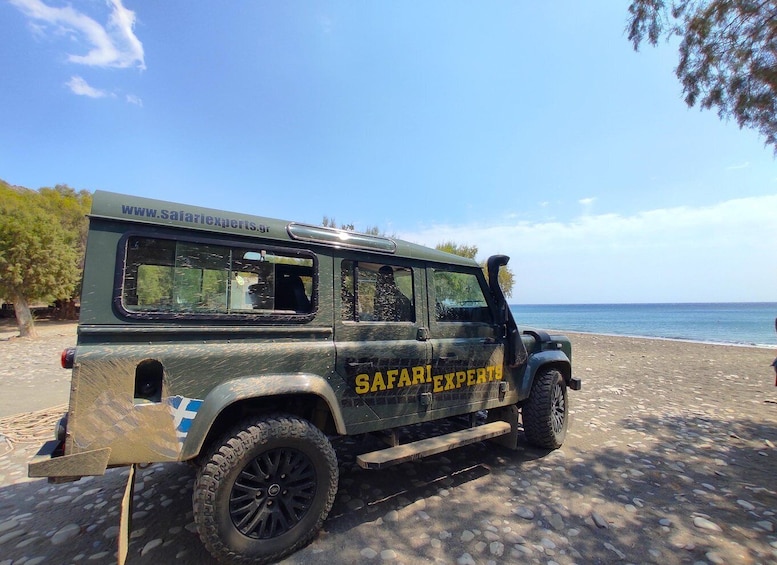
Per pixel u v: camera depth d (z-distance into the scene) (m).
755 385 8.37
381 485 3.52
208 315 2.47
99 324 2.15
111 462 2.08
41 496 3.31
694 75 4.68
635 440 4.78
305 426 2.58
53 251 17.48
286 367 2.65
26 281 16.94
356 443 4.55
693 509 3.11
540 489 3.45
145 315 2.27
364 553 2.52
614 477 3.71
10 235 16.48
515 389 4.15
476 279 4.14
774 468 3.93
